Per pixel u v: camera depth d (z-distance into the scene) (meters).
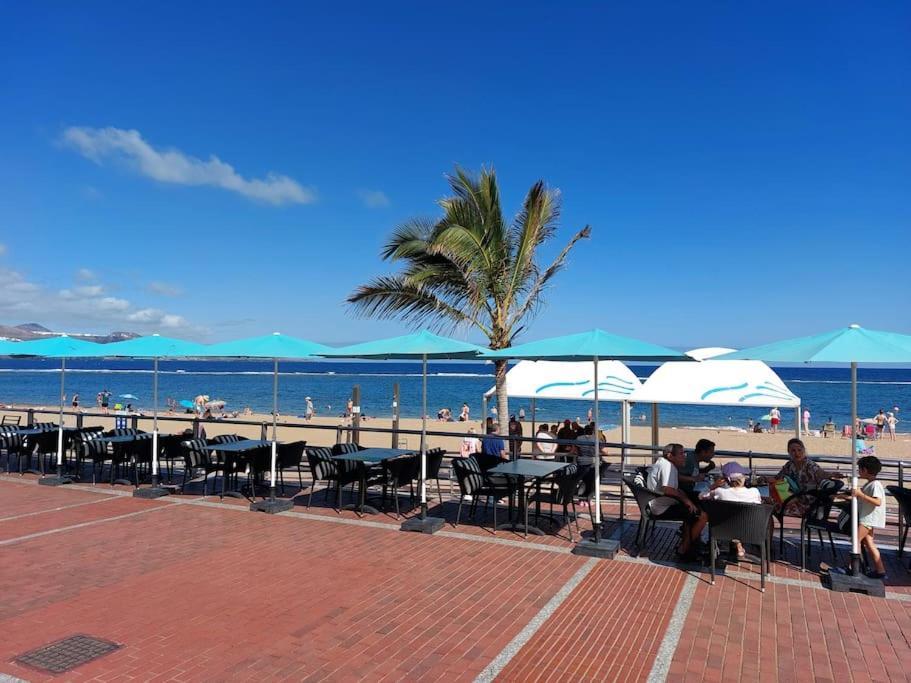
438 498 10.61
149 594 5.94
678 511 7.18
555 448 12.47
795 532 8.64
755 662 4.67
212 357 9.42
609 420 40.62
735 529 6.35
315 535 8.11
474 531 8.41
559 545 7.77
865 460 6.52
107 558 7.05
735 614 5.59
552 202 14.18
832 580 6.25
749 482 8.42
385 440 23.59
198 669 4.47
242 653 4.73
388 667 4.53
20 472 12.33
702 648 4.89
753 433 28.45
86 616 5.41
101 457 11.22
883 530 8.88
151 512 9.31
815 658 4.74
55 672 4.40
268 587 6.15
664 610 5.66
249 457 10.08
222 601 5.78
